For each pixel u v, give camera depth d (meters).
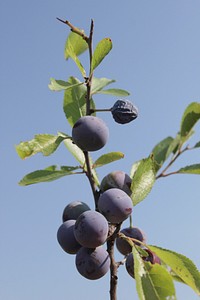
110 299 0.25
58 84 0.27
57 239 0.27
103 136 0.26
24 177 0.27
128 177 0.27
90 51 0.26
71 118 0.29
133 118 0.27
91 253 0.25
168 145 0.32
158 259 0.26
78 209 0.27
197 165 0.29
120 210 0.25
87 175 0.27
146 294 0.24
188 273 0.25
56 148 0.27
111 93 0.29
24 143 0.27
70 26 0.26
